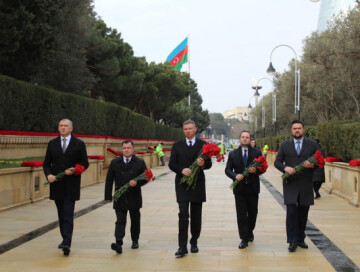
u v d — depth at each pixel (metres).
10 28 15.76
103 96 35.81
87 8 24.56
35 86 16.94
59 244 7.31
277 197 14.23
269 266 6.00
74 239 7.71
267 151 44.34
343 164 13.31
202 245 7.29
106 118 25.86
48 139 17.95
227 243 7.45
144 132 38.28
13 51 16.08
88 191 15.68
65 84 24.36
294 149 6.93
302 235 7.09
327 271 5.76
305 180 6.86
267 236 8.05
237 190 7.05
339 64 24.77
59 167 6.68
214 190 16.45
